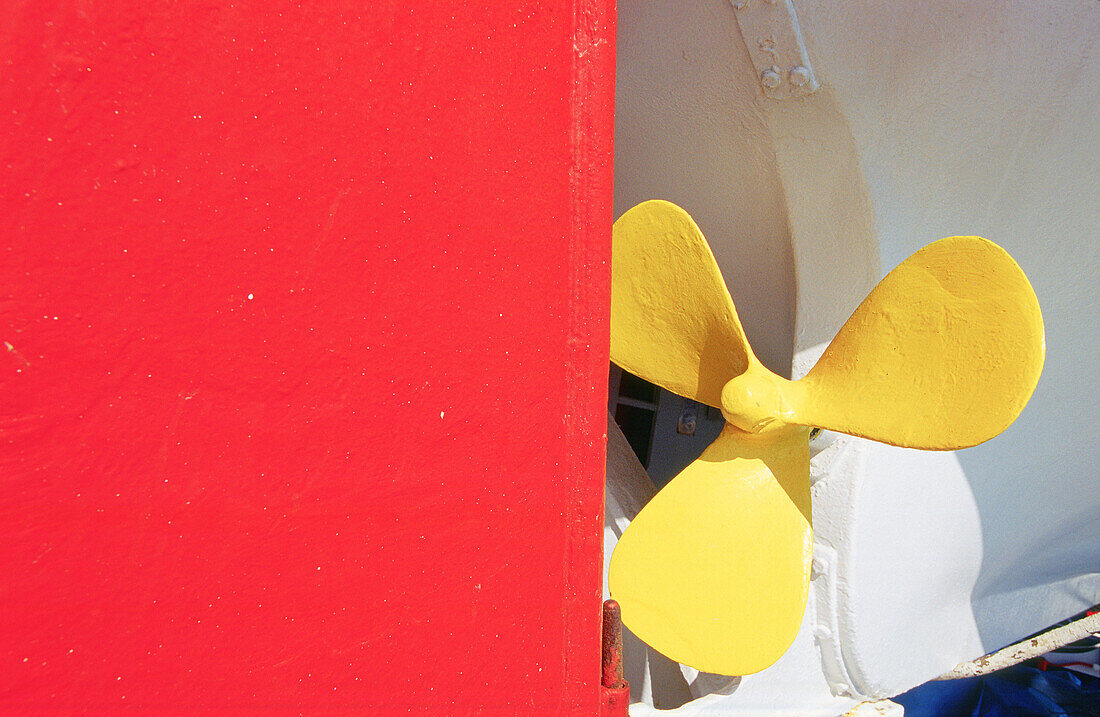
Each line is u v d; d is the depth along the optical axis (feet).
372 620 5.06
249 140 4.43
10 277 3.75
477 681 5.67
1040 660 27.30
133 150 4.06
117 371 4.05
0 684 3.78
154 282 4.15
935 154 13.43
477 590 5.62
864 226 13.35
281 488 4.62
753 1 11.70
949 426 9.22
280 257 4.57
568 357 6.16
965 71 12.64
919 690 25.55
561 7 5.99
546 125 5.92
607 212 6.29
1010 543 18.34
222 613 4.45
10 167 3.73
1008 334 8.56
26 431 3.82
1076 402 16.83
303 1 4.62
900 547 16.05
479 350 5.54
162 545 4.23
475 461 5.56
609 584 11.31
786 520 10.98
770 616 10.78
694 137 14.01
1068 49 12.86
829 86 12.28
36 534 3.87
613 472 17.11
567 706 6.30
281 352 4.58
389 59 4.99
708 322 10.81
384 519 5.08
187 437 4.28
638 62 13.78
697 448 25.49
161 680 4.25
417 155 5.15
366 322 4.92
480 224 5.51
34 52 3.76
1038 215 14.71
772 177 13.48
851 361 10.03
